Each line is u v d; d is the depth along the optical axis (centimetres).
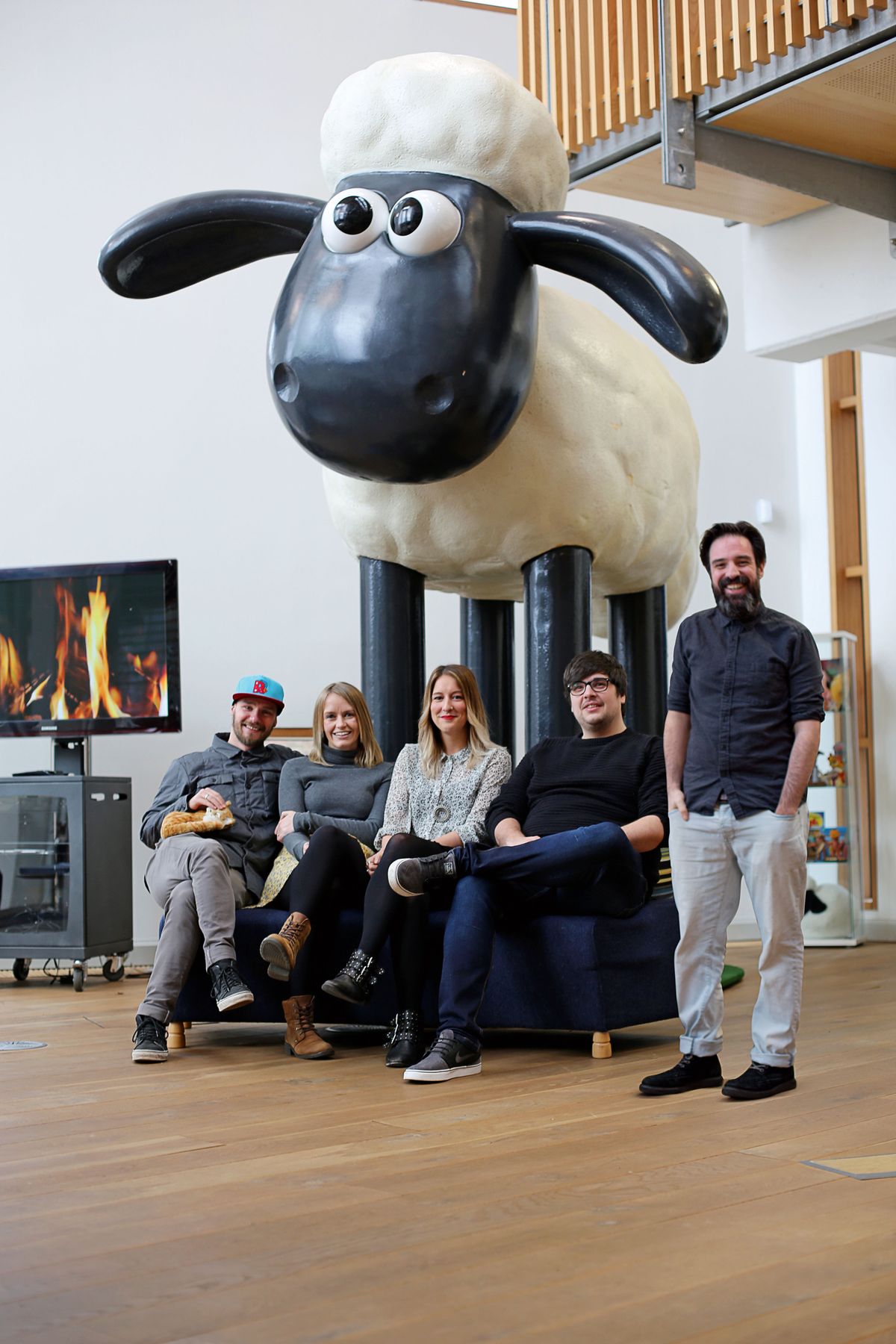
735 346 782
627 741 389
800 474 794
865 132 482
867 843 767
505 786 393
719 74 452
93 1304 174
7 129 682
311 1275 184
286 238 422
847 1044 382
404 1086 329
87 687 614
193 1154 258
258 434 688
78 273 679
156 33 694
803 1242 195
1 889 580
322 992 383
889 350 635
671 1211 212
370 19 718
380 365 371
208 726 670
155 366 680
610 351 448
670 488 475
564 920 367
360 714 416
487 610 532
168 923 384
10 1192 230
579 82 500
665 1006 388
